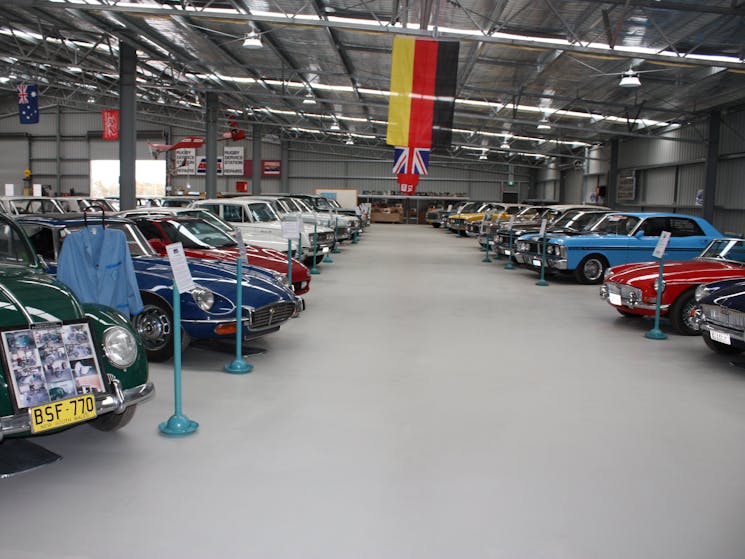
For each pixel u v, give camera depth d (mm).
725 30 12594
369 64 18984
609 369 6367
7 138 40500
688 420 4855
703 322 6566
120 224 6605
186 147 30906
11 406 3336
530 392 5527
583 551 2953
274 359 6500
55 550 2896
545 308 10070
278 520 3201
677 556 2930
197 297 5957
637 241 12750
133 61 17969
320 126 35375
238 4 14195
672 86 18078
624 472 3869
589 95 20422
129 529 3092
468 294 11453
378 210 43344
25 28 20000
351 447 4188
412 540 3027
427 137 11719
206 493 3490
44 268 4895
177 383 4414
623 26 12758
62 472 3748
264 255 9117
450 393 5445
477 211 28531
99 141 40281
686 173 23922
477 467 3904
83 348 3727
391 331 8039
